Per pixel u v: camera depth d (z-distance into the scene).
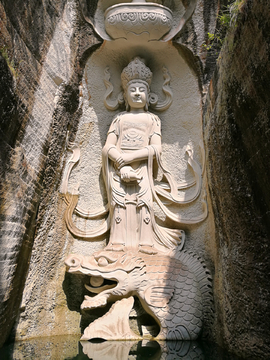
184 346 3.47
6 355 3.10
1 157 3.11
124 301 3.91
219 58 3.76
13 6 3.34
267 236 2.71
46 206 4.21
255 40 2.69
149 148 4.63
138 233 4.39
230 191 3.35
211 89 4.10
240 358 3.04
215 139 3.79
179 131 4.95
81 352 3.21
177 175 4.80
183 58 4.98
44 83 4.04
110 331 3.73
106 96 5.05
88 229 4.61
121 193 4.48
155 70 5.16
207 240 4.38
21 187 3.48
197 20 4.88
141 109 4.93
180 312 3.81
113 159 4.58
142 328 3.91
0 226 3.12
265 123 2.62
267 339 2.72
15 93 3.25
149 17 4.65
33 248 3.99
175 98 5.06
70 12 4.82
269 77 2.51
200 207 4.56
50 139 4.18
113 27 4.75
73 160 4.71
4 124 3.11
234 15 3.06
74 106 4.76
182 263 4.11
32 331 3.84
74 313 4.19
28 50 3.68
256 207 2.84
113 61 5.14
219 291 3.73
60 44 4.47
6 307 3.35
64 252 4.42
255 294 2.89
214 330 3.73
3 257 3.20
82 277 4.32
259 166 2.75
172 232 4.45
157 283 3.94
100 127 5.01
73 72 4.72
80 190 4.73
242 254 3.12
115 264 4.05
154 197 4.58
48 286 4.16
